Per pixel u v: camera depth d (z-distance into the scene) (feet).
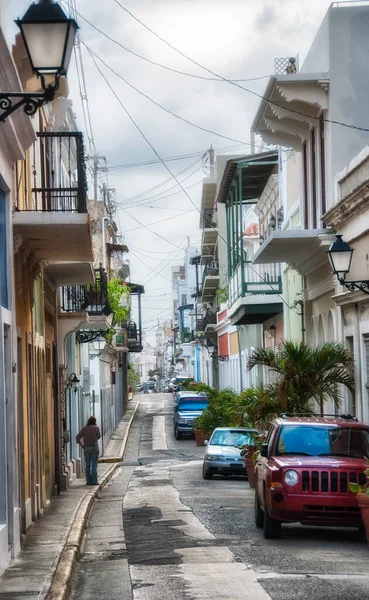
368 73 78.64
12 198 50.03
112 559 45.96
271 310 115.34
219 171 217.36
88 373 137.59
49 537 53.11
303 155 91.04
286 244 81.10
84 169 57.52
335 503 48.26
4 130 43.68
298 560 42.91
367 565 41.39
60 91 63.46
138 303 245.04
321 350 79.15
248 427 108.06
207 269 224.94
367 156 67.77
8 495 44.68
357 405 75.15
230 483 95.35
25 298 59.67
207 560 43.52
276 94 81.05
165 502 74.38
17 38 51.85
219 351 225.76
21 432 54.80
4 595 35.17
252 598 34.30
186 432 175.42
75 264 77.61
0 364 43.14
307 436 53.16
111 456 143.95
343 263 65.31
